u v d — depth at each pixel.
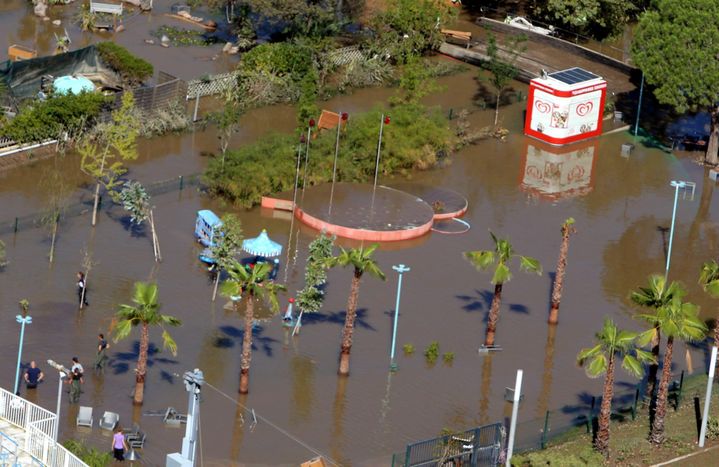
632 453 107.62
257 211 143.12
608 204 153.88
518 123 171.88
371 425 109.75
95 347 116.00
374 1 186.62
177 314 122.19
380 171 153.88
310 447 106.06
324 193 146.12
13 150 148.50
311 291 121.31
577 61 187.50
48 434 96.00
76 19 189.50
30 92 161.12
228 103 164.25
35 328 117.44
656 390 117.88
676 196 140.38
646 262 141.00
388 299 128.50
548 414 109.38
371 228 139.88
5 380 109.75
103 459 98.50
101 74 167.00
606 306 131.62
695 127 175.25
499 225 145.88
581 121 167.62
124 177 146.75
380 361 118.56
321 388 113.81
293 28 178.62
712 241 146.88
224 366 115.38
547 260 139.12
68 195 142.00
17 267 126.69
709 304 134.38
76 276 126.38
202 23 191.25
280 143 150.00
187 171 149.88
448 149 160.00
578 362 106.06
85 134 151.25
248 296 109.44
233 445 105.12
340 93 174.62
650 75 161.88
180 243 134.38
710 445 109.94
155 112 159.00
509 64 171.62
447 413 112.44
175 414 107.25
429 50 189.00
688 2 159.00
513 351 122.31
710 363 111.75
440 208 146.75
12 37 182.62
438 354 120.44
